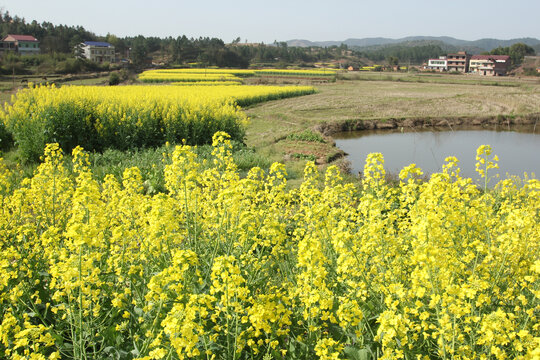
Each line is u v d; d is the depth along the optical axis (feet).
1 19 467.11
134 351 11.94
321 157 69.46
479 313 12.42
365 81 286.05
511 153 81.56
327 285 13.56
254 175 21.57
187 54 467.11
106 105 61.11
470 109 143.02
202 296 10.91
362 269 14.06
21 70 254.27
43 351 12.09
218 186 23.76
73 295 12.49
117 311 13.38
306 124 110.11
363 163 71.67
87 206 15.64
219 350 12.18
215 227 17.74
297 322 13.23
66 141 55.62
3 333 11.14
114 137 59.88
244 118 74.79
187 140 65.31
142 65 390.01
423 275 11.05
